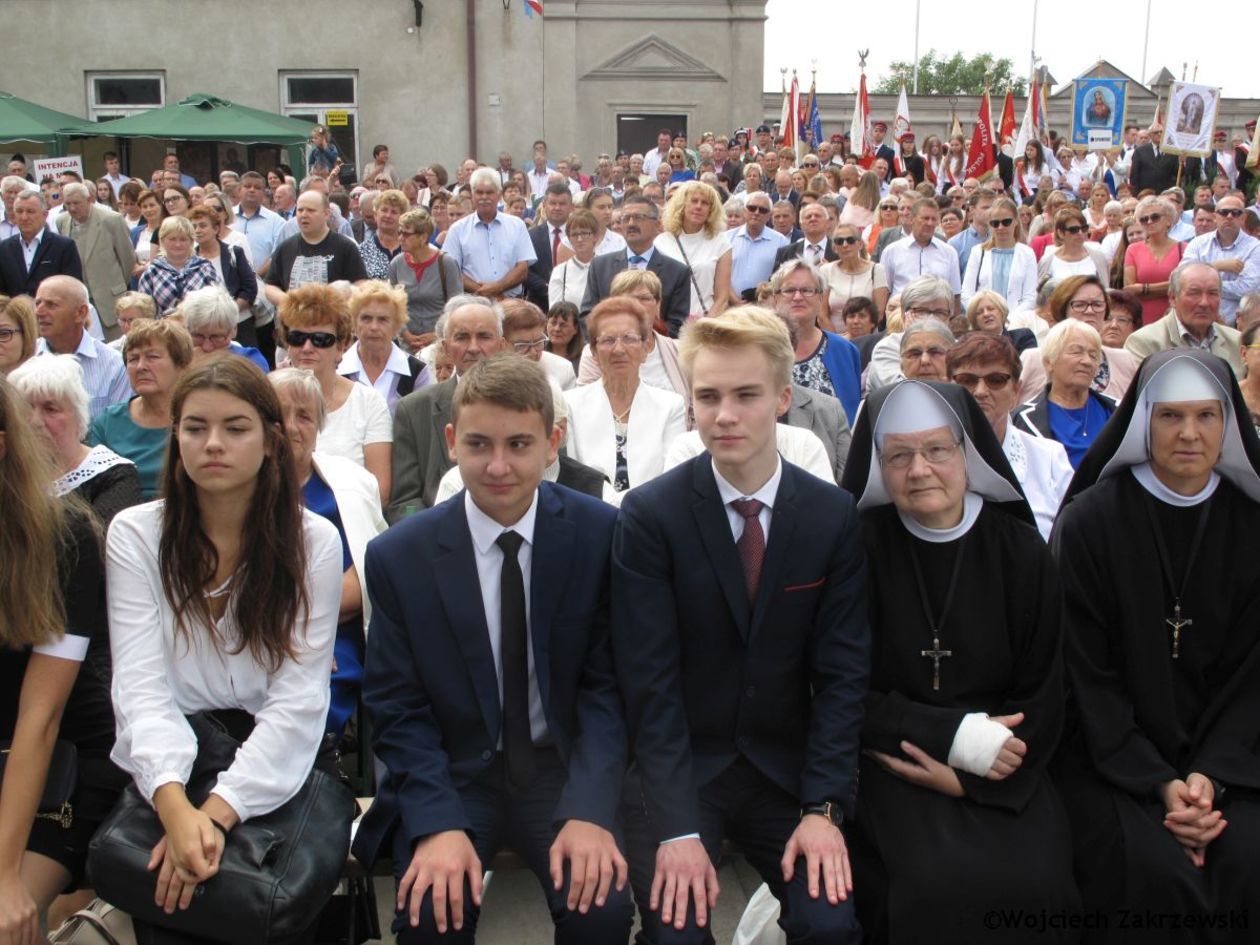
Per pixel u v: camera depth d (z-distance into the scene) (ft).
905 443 9.60
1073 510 10.59
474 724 9.25
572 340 22.24
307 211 27.58
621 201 43.14
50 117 55.11
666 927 8.54
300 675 9.19
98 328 25.76
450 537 9.30
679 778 9.07
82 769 9.33
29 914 8.39
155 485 14.61
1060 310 20.25
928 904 8.83
